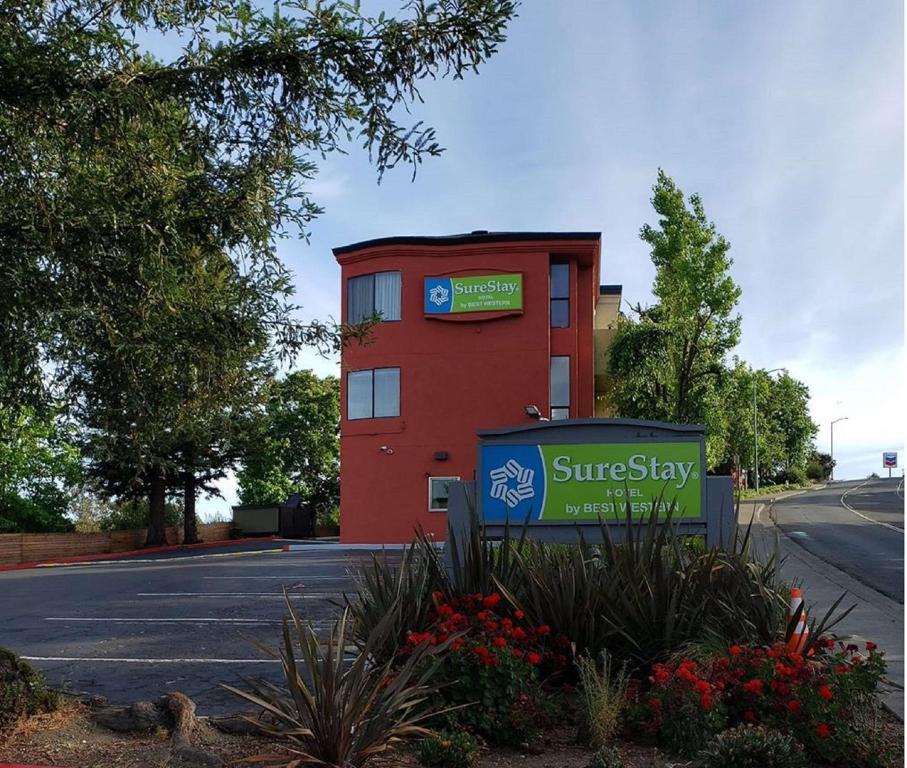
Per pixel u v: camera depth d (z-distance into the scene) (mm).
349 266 29641
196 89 5441
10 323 5148
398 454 28406
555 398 28547
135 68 5352
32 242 5148
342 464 29172
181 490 38312
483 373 28266
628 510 7316
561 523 9461
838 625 11211
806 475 101875
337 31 5191
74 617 13414
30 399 5785
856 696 5625
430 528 27938
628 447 9469
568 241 28297
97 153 5352
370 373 28969
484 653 5824
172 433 6328
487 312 28219
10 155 5145
